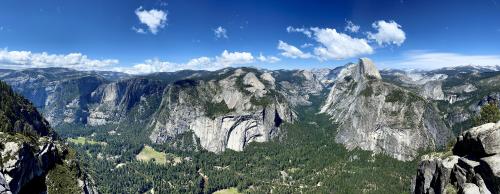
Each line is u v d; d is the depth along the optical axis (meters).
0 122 199.62
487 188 95.88
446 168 115.94
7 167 163.50
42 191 183.75
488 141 101.62
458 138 122.19
